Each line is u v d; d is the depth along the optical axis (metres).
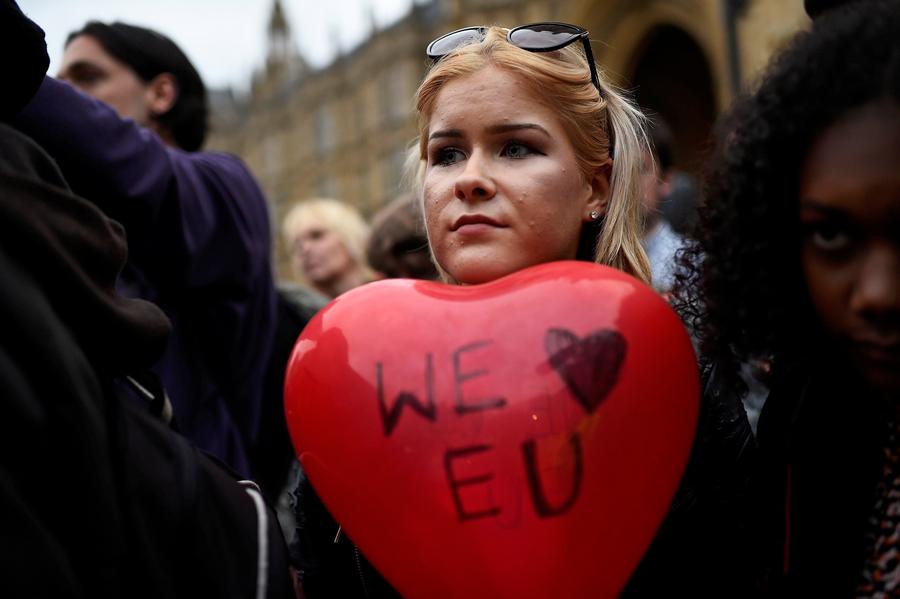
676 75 18.64
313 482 1.24
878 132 0.89
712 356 1.17
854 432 1.15
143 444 1.03
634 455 1.12
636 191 1.51
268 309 2.38
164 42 2.55
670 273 1.54
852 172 0.90
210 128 2.98
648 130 1.92
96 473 0.93
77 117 1.80
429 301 1.18
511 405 1.09
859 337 0.95
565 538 1.10
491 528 1.10
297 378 1.23
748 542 1.28
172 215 2.03
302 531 1.44
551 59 1.36
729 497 1.33
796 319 1.07
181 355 2.10
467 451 1.09
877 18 0.93
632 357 1.12
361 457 1.14
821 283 0.97
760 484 1.26
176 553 0.99
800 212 0.98
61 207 1.01
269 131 36.97
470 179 1.28
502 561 1.10
